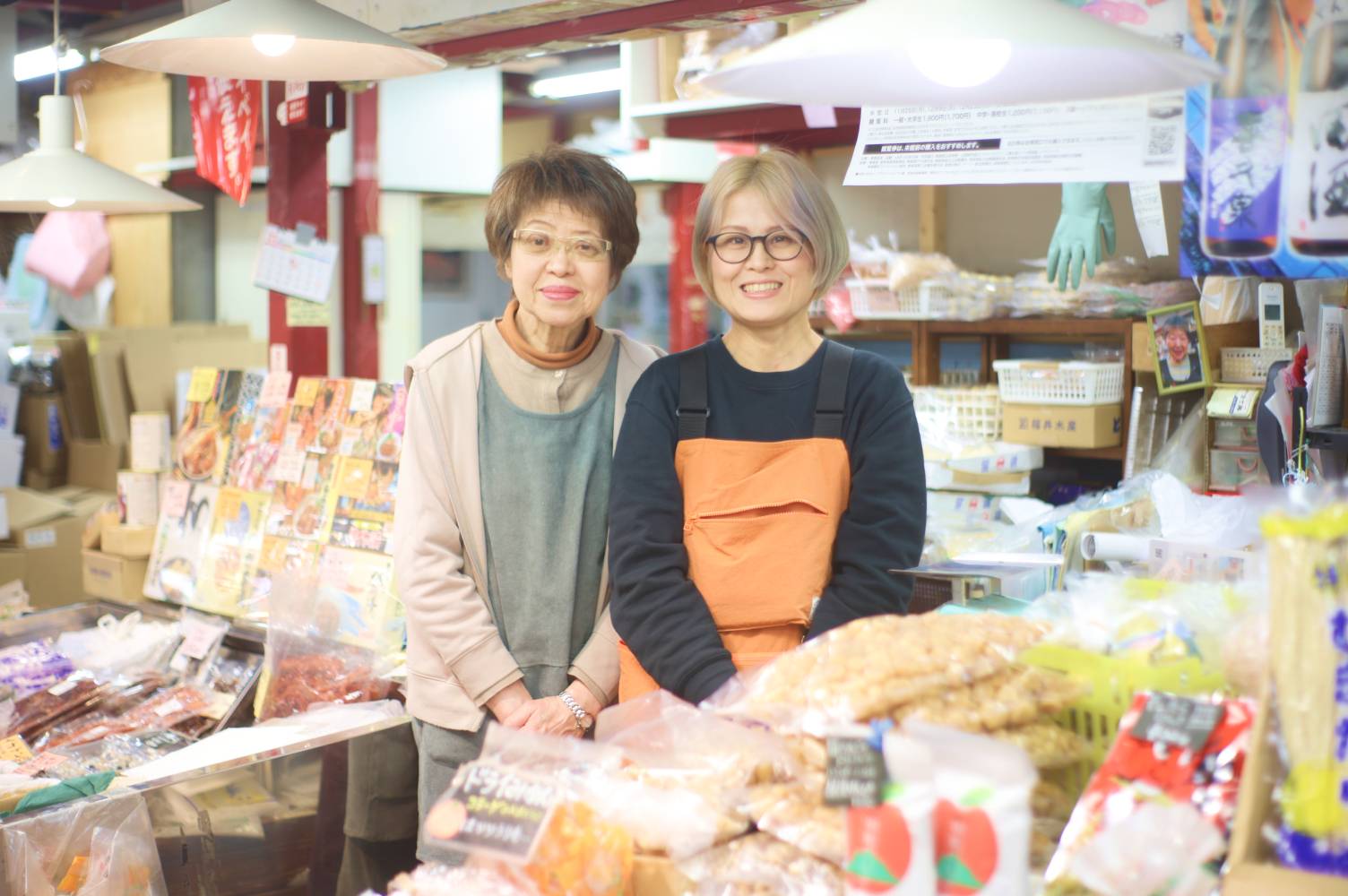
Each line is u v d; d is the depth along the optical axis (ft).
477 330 8.46
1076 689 4.35
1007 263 13.52
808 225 6.68
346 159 19.36
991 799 3.60
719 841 4.35
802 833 4.19
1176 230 12.10
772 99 5.07
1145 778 3.84
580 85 20.49
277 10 6.85
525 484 8.14
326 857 8.89
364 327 19.85
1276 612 3.59
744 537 6.53
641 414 6.91
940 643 4.50
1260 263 6.40
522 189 7.83
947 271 12.28
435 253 20.88
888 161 7.58
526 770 4.59
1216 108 6.44
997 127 7.17
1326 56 6.08
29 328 19.89
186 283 22.49
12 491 17.35
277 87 13.37
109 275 23.50
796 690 4.43
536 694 8.14
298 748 8.71
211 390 13.34
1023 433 11.41
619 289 20.29
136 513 13.69
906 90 5.10
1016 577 6.99
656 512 6.68
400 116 19.66
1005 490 11.05
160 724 10.27
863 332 13.71
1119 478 12.15
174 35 6.75
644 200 19.17
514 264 7.97
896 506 6.59
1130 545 6.91
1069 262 10.19
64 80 23.18
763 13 8.74
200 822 8.22
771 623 6.45
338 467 11.32
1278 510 3.60
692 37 13.30
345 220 19.71
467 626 7.93
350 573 10.68
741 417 6.86
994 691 4.37
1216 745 3.84
